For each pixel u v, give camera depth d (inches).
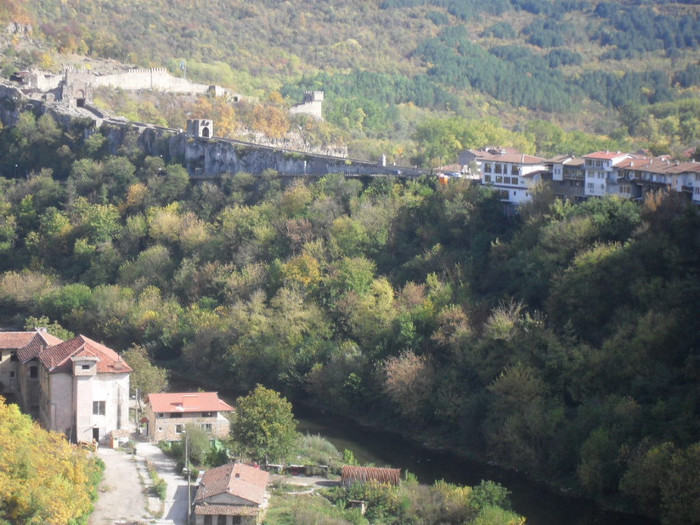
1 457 6402.6
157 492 7037.4
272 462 7780.5
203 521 6594.5
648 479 7298.2
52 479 6466.5
